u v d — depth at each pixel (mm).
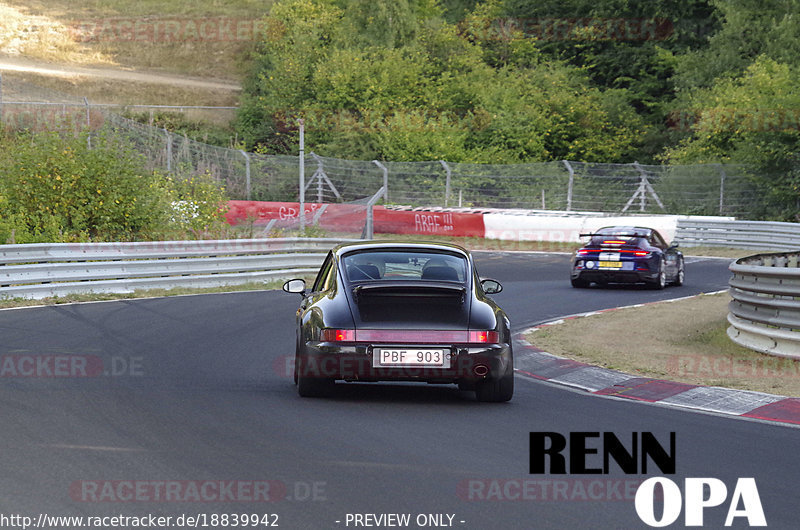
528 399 30328
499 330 28359
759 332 39844
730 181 128750
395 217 119062
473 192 134500
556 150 177875
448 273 29984
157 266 63531
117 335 42281
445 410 27750
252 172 131250
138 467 20172
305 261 75438
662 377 35000
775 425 26984
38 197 73938
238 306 56094
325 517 17125
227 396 28891
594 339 44750
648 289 71750
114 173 76438
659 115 195000
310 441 23016
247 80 194125
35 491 18203
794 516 17922
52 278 56688
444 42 187000
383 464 20953
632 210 130625
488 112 168500
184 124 172500
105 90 180250
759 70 141375
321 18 186125
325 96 167125
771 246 106062
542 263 93438
